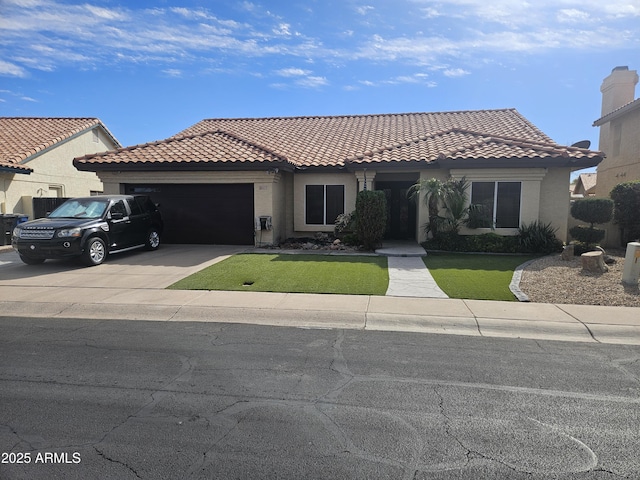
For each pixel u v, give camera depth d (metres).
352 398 4.29
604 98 22.95
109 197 12.77
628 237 14.27
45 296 8.31
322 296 8.24
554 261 11.62
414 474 3.07
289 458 3.28
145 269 10.81
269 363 5.21
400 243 15.48
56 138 21.05
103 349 5.69
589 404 4.16
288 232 16.61
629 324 6.58
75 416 3.92
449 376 4.84
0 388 4.50
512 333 6.45
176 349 5.69
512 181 13.95
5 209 17.94
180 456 3.30
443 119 20.50
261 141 18.91
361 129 20.27
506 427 3.73
